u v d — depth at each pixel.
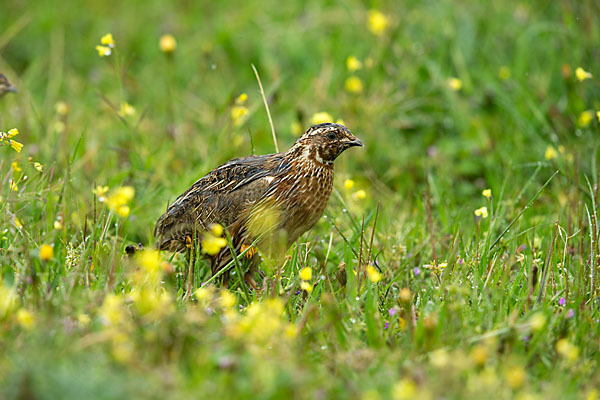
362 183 13.68
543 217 11.48
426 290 9.37
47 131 14.00
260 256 10.48
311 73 16.47
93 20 19.95
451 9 16.73
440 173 13.36
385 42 15.99
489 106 14.80
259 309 7.73
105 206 10.73
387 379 7.07
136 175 12.60
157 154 13.49
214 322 7.97
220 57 17.53
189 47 18.03
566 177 11.75
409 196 13.00
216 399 6.47
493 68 15.77
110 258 9.20
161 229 10.57
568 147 12.86
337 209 11.74
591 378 7.61
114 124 15.44
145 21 19.80
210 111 15.34
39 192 10.63
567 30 15.30
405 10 17.28
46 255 7.93
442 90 14.99
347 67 16.33
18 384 6.25
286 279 9.81
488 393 6.74
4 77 13.49
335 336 7.95
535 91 14.68
